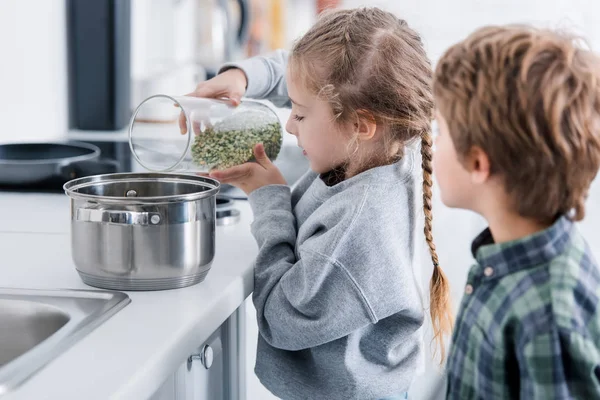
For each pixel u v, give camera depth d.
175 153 1.32
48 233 1.40
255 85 1.61
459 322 0.96
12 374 0.79
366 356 1.29
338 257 1.18
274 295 1.22
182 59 3.48
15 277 1.14
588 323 0.86
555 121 0.87
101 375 0.80
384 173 1.25
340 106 1.28
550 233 0.90
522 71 0.88
